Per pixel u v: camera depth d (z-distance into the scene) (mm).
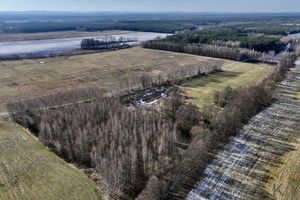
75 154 56531
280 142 63344
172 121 73562
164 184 43000
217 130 61656
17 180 48031
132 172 49094
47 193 44750
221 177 50062
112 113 73188
